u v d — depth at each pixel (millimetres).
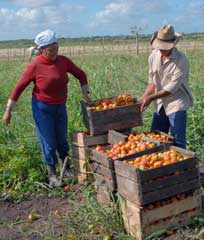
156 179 4152
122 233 4250
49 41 5281
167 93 5062
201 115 6707
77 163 5625
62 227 4586
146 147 4738
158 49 4977
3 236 4566
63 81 5516
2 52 43875
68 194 5383
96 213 4402
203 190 4875
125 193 4273
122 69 11977
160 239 4195
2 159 6148
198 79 8758
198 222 4375
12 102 5504
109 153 4711
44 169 5906
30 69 5441
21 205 5262
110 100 5711
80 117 6754
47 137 5590
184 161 4254
